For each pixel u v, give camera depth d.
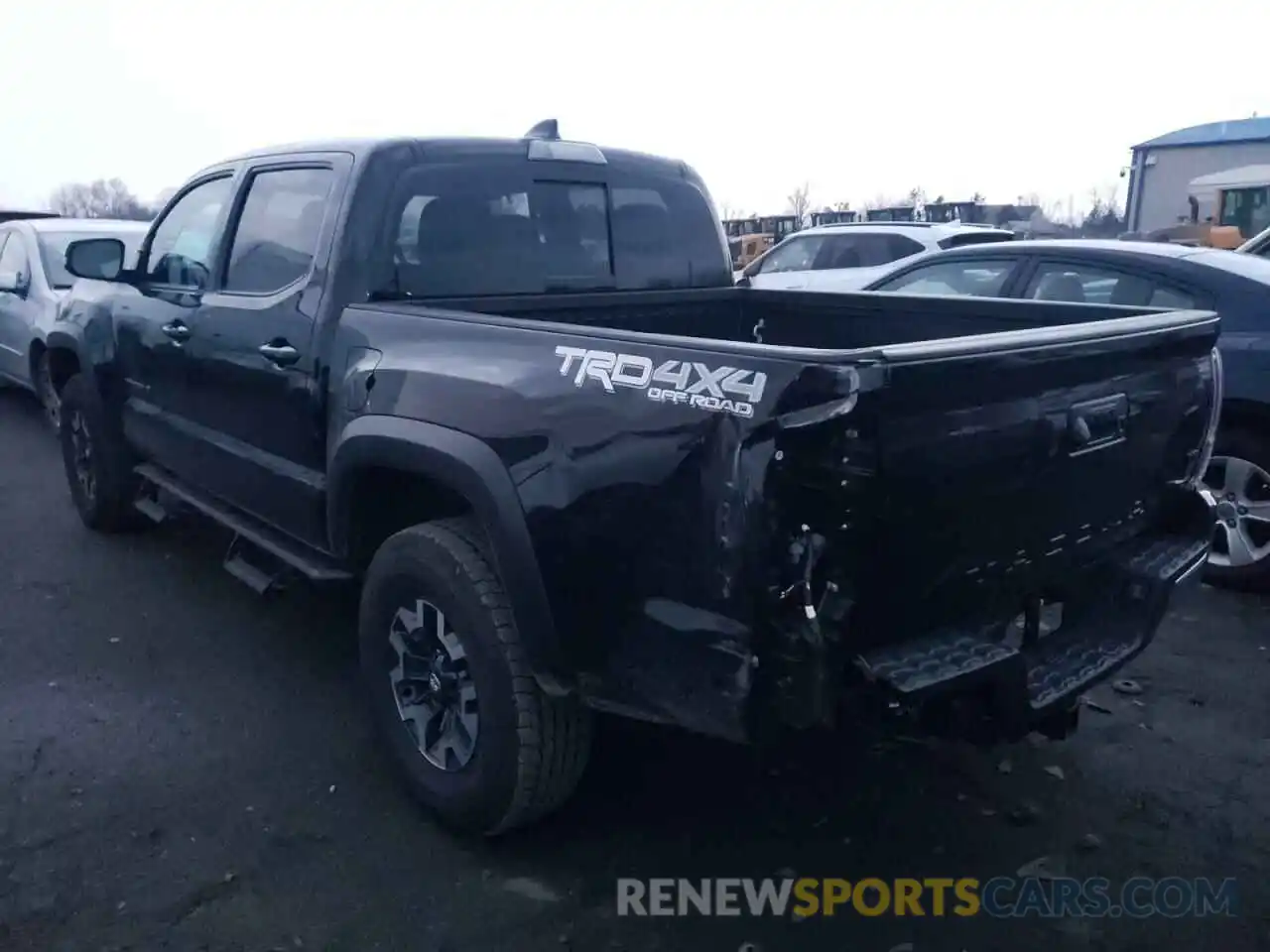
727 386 2.47
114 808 3.54
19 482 7.40
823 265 12.27
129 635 4.88
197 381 4.59
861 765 3.86
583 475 2.78
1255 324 5.21
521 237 4.13
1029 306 3.88
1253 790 3.71
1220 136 38.94
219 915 3.05
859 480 2.36
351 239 3.73
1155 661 4.68
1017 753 3.95
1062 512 2.94
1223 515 5.41
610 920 3.06
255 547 4.74
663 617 2.65
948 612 2.72
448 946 2.95
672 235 4.66
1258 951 2.97
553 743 3.12
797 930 3.04
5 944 2.92
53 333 6.05
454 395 3.15
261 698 4.31
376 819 3.51
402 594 3.40
